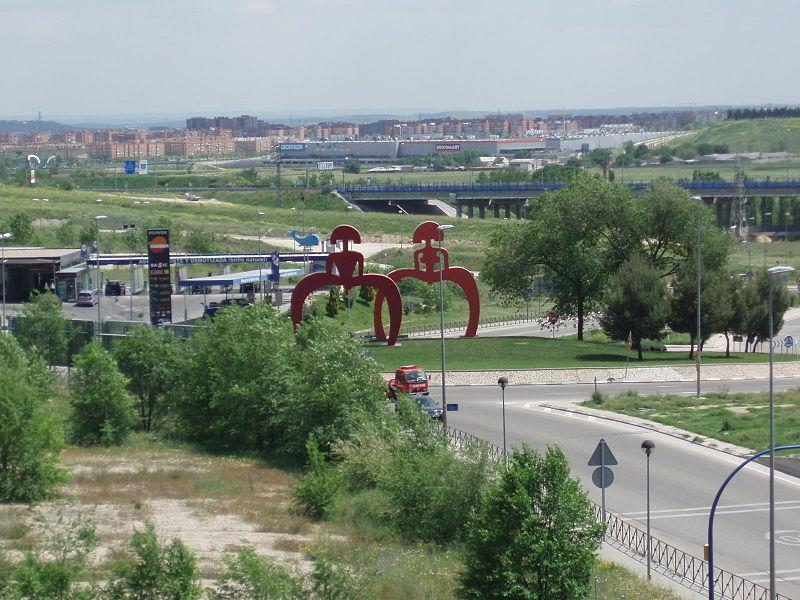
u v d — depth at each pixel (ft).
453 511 150.00
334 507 157.99
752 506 169.17
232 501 166.20
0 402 161.89
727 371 291.79
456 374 281.13
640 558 146.10
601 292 345.31
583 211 343.26
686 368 290.56
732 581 132.16
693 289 311.27
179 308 410.11
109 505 161.17
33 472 161.89
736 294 325.42
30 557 101.19
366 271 479.41
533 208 373.81
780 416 225.76
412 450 167.53
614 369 287.28
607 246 356.18
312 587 107.14
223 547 136.98
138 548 100.17
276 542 139.33
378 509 155.63
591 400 252.42
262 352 215.92
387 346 314.55
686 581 136.46
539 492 112.98
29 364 241.55
